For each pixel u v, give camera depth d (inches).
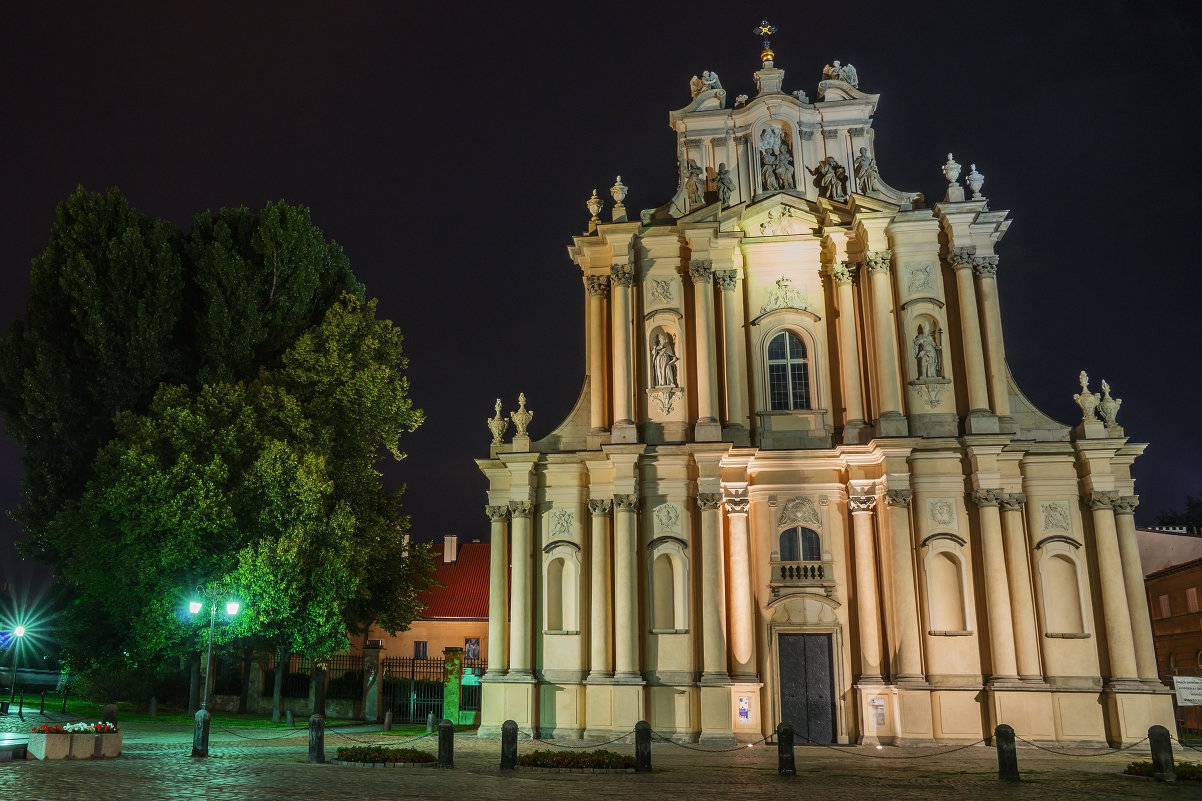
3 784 664.4
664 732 1226.0
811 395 1368.1
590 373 1384.1
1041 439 1306.6
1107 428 1283.2
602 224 1385.3
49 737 860.0
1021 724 1183.6
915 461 1283.2
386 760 904.3
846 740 1236.5
